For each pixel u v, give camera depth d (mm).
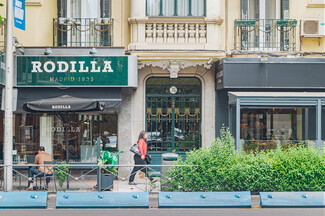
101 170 13242
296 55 15727
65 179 12836
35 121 15789
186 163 11953
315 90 15406
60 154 15805
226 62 14773
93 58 14828
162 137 16281
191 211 10750
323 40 16047
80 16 15867
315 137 15586
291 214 10320
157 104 16312
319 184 11641
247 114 16141
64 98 13250
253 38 15953
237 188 11797
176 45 15430
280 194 11273
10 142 12531
